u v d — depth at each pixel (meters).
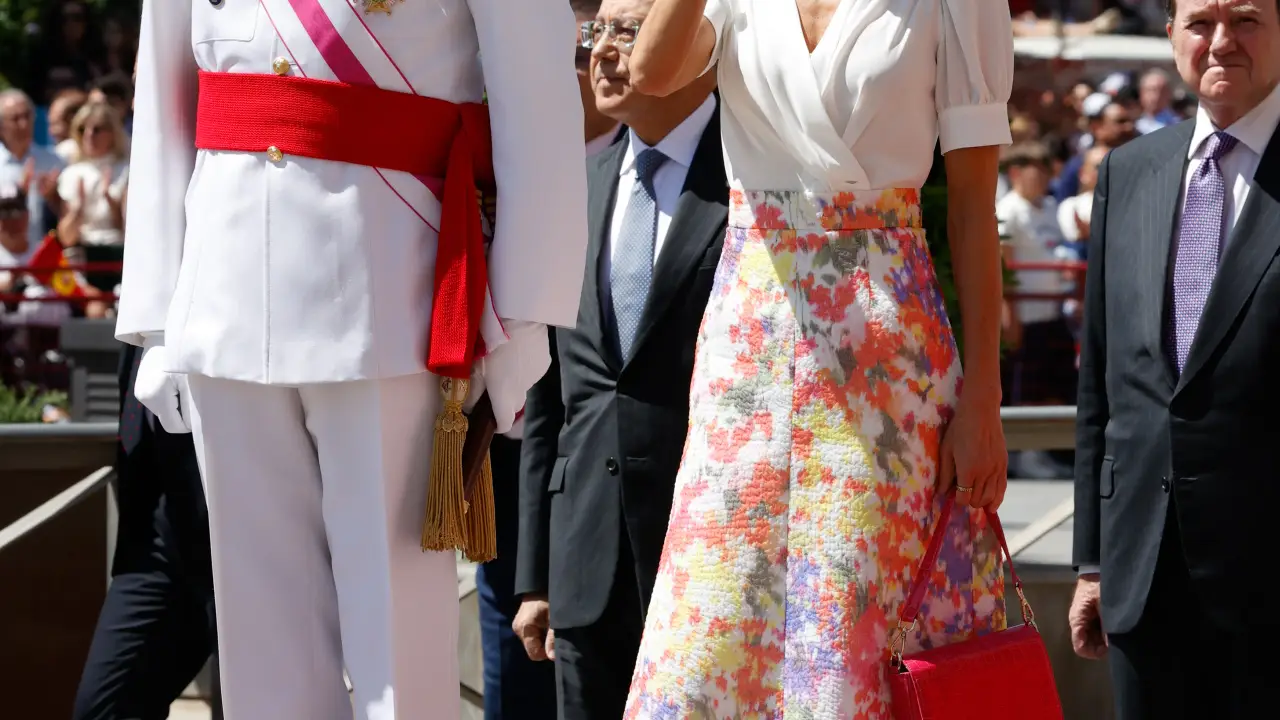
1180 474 10.05
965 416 8.61
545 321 7.46
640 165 10.50
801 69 8.43
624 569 10.40
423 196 7.38
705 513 8.63
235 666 7.52
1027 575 13.29
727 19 8.88
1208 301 9.98
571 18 7.61
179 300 7.36
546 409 11.33
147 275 7.62
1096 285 10.93
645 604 10.24
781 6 8.60
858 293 8.53
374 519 7.32
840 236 8.55
